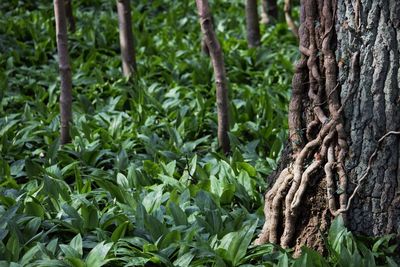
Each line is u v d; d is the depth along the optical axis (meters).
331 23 5.53
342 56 5.52
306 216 5.78
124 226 5.88
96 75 10.81
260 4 15.77
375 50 5.43
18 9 14.58
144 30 13.24
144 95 9.83
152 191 6.86
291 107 5.82
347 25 5.47
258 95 10.06
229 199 6.81
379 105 5.46
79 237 5.75
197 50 12.48
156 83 10.44
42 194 6.68
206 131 9.02
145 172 7.31
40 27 13.20
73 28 13.40
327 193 5.64
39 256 5.64
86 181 7.08
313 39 5.63
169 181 7.07
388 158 5.51
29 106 9.86
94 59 11.63
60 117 8.75
